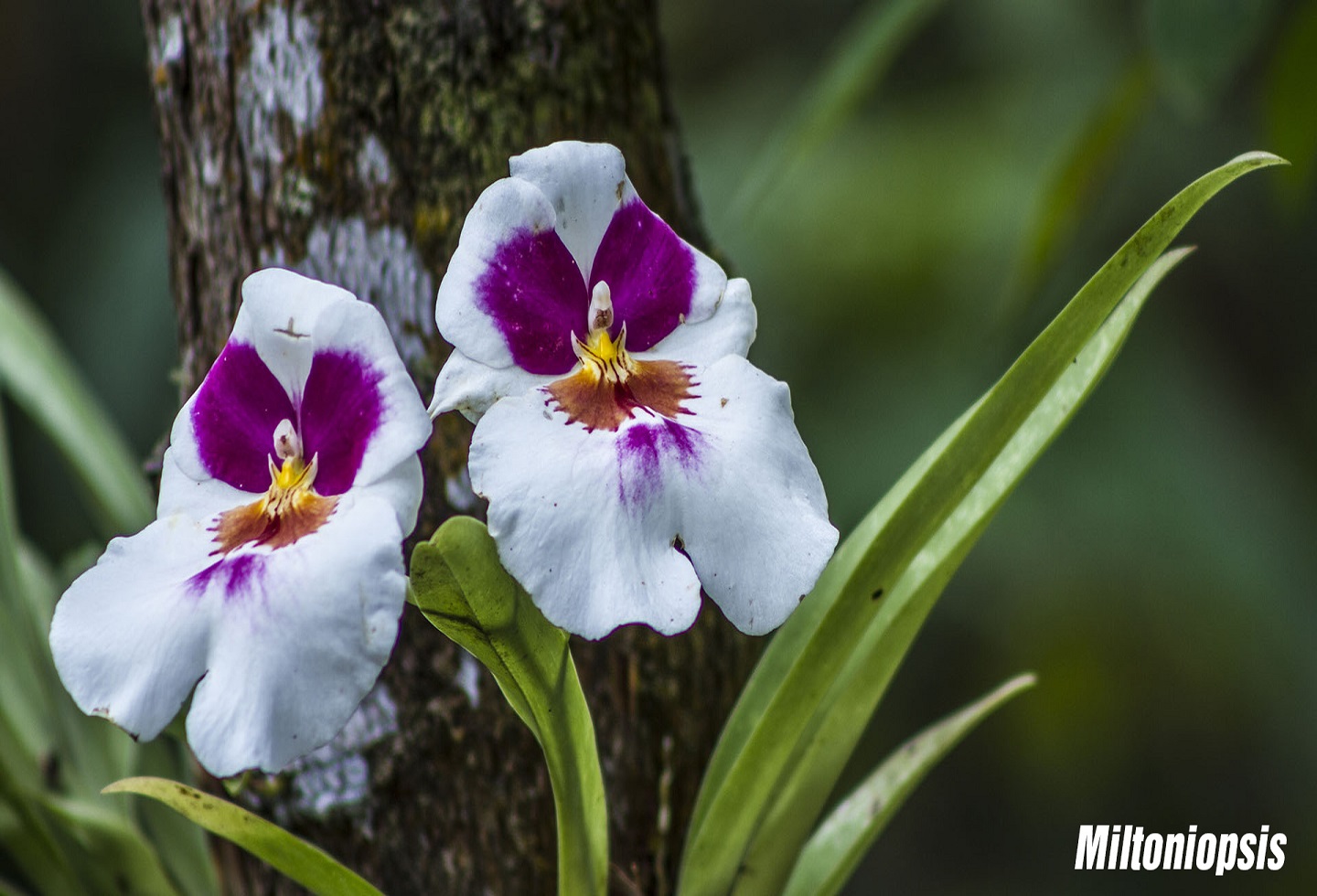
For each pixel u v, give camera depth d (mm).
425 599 633
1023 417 674
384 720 713
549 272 644
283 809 719
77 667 625
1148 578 1743
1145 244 662
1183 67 839
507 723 714
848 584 678
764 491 630
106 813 764
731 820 692
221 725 615
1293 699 1783
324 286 643
